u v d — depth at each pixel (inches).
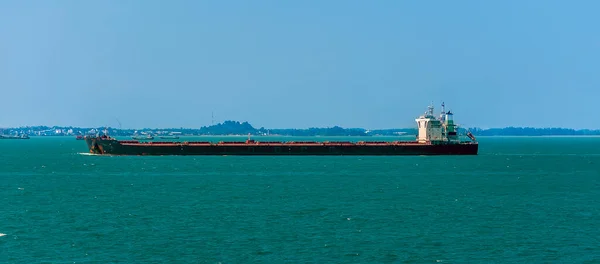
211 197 7800.2
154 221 6102.4
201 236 5438.0
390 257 4815.5
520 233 5580.7
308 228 5772.6
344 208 6884.8
